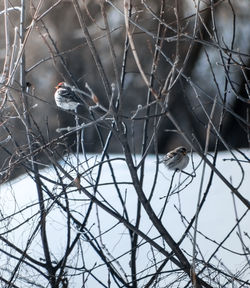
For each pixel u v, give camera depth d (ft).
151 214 26.50
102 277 37.47
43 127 64.85
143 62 81.82
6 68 28.50
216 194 49.83
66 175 26.96
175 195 50.37
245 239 42.09
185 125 76.38
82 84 84.53
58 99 43.73
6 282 29.09
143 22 69.62
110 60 84.23
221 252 40.37
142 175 29.73
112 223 44.39
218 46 26.55
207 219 45.78
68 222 29.35
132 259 29.94
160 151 77.05
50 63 82.43
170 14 65.57
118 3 81.87
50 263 30.30
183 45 75.20
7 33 28.45
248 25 75.61
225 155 62.90
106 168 57.31
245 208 47.06
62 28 82.79
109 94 23.44
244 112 73.00
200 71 75.92
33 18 27.40
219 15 76.48
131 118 23.00
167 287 30.30
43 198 32.58
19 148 28.96
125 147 24.88
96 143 75.72
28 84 30.89
